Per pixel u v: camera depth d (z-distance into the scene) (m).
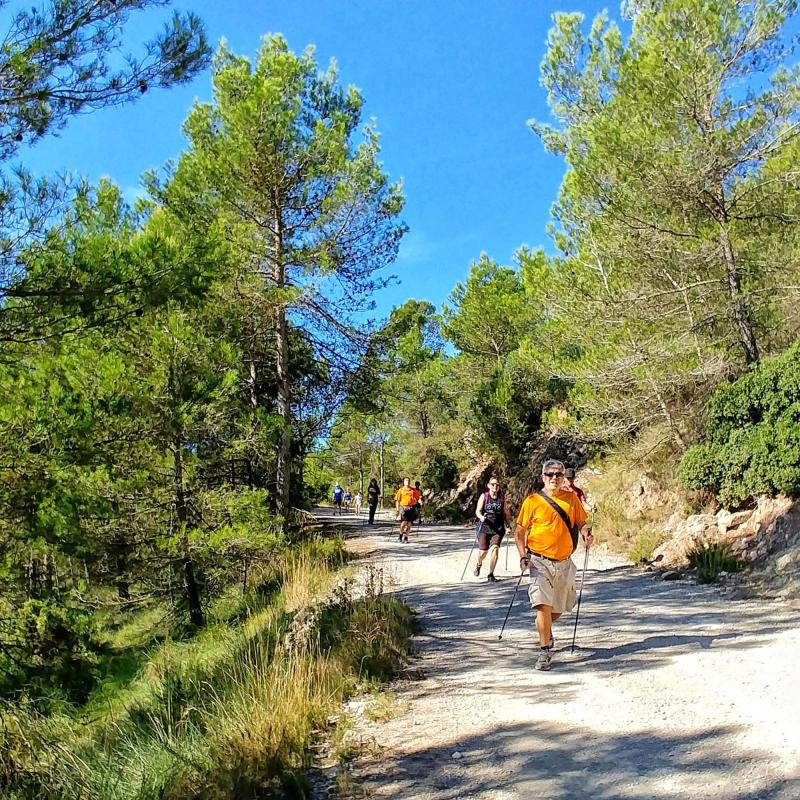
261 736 4.62
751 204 13.62
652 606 8.38
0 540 7.03
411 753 4.56
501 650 7.13
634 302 14.73
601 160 13.81
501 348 34.47
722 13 12.59
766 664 5.62
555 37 15.36
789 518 9.45
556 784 3.90
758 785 3.61
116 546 11.36
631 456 15.87
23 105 6.40
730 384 12.23
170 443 12.27
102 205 7.04
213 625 12.11
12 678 6.77
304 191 18.28
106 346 8.34
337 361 20.05
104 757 5.14
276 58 18.38
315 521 30.06
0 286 6.09
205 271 6.92
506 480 26.72
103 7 6.55
